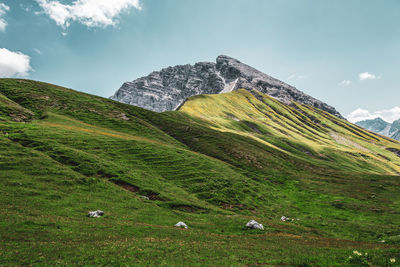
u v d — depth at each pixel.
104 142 75.19
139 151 75.94
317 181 100.06
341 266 20.39
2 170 39.88
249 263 20.72
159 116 154.75
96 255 19.25
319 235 42.72
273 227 42.62
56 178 42.56
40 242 20.80
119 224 30.42
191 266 18.95
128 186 51.50
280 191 81.50
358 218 58.34
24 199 32.34
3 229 22.14
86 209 34.62
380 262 20.64
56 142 63.34
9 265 16.03
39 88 127.31
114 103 150.75
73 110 111.56
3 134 62.69
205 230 36.19
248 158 111.06
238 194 65.69
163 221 36.97
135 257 19.81
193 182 65.38
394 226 51.16
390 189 91.75
